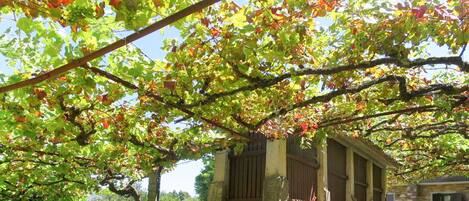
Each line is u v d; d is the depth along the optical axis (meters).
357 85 4.91
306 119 5.95
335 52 4.27
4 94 4.50
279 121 5.82
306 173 7.66
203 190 28.28
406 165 12.02
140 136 6.01
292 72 4.15
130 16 2.78
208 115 4.95
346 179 9.22
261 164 7.04
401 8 3.75
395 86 5.18
